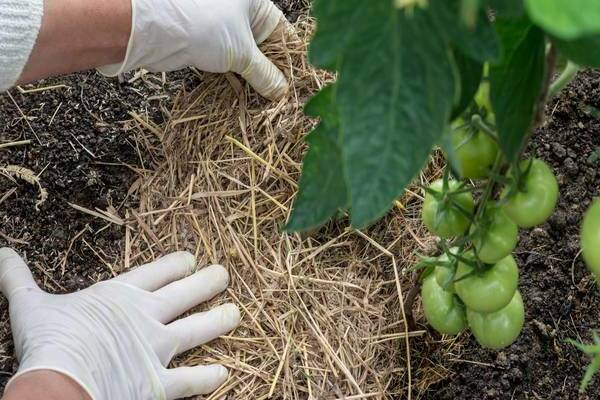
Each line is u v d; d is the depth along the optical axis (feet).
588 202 4.87
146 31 4.50
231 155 4.99
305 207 2.16
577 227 4.83
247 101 5.05
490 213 2.84
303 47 5.14
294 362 4.59
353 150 1.52
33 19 4.09
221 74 5.11
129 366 4.38
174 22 4.50
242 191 4.89
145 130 5.29
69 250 5.01
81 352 4.27
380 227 4.82
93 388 4.21
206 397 4.58
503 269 3.04
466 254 3.21
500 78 2.07
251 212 4.88
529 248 4.84
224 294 4.83
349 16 1.53
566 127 5.02
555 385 4.57
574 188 4.90
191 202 4.99
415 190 4.88
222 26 4.59
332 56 1.53
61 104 5.35
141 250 5.00
